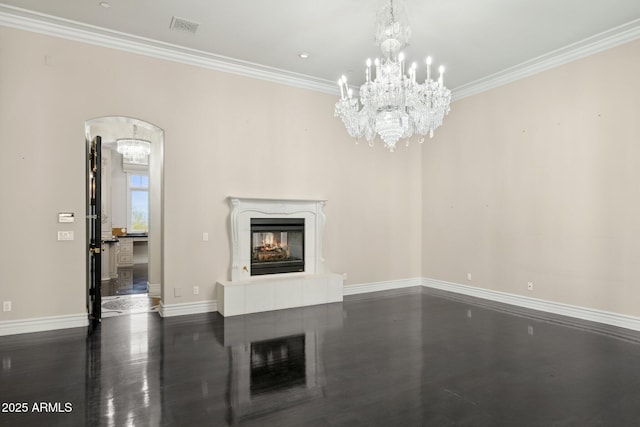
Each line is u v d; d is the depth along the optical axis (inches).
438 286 265.7
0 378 118.2
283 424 92.9
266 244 222.5
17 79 161.5
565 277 194.1
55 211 168.6
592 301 183.3
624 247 171.9
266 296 203.3
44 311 166.7
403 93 141.7
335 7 152.6
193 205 199.3
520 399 106.1
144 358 135.3
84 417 95.5
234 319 187.0
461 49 189.2
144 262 430.6
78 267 173.6
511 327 174.2
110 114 179.5
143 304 220.5
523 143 213.2
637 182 167.6
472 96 242.4
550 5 149.3
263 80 219.5
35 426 91.4
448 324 179.3
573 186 190.4
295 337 159.9
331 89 240.8
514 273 218.1
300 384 114.9
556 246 197.8
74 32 170.9
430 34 173.9
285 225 223.9
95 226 181.9
